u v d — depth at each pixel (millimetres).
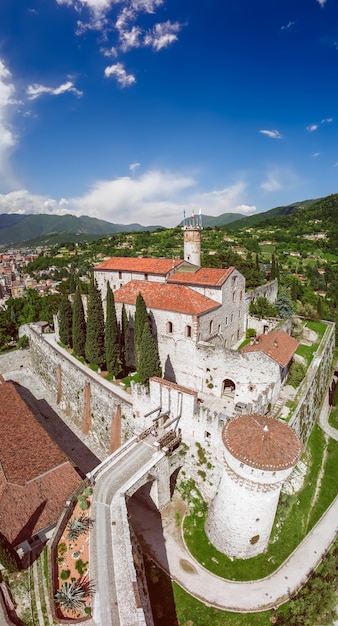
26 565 24578
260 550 29703
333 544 31766
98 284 66938
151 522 33344
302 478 38062
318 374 50594
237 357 40406
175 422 35875
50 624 19891
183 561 29953
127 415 41656
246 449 25344
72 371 53375
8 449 34938
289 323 57188
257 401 35625
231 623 25750
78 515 26672
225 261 85375
